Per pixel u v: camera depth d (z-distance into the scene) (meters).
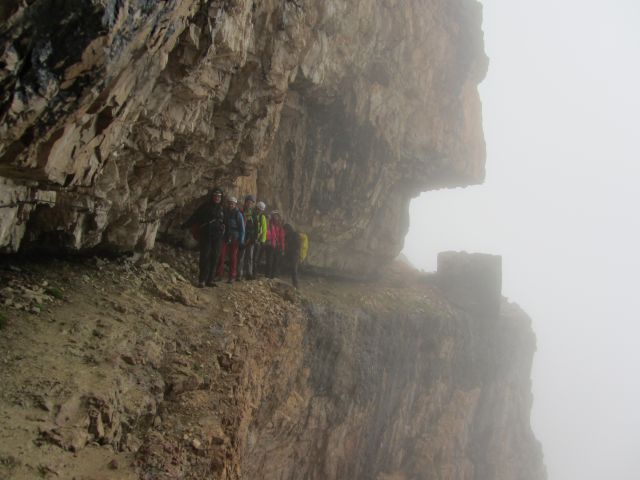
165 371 8.01
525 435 29.97
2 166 5.45
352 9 15.46
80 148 6.12
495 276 26.06
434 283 26.41
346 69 16.80
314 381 15.65
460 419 23.45
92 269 10.03
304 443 15.45
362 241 21.22
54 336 7.20
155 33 5.66
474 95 24.86
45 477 4.91
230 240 12.86
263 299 13.53
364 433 18.23
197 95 9.09
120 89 5.89
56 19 4.27
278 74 11.24
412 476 20.62
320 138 18.05
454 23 21.84
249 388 10.32
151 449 6.21
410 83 19.69
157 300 10.23
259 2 9.90
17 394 5.75
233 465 7.65
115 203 9.61
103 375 6.74
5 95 4.39
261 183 17.00
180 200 12.05
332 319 16.28
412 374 20.80
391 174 20.81
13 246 8.19
